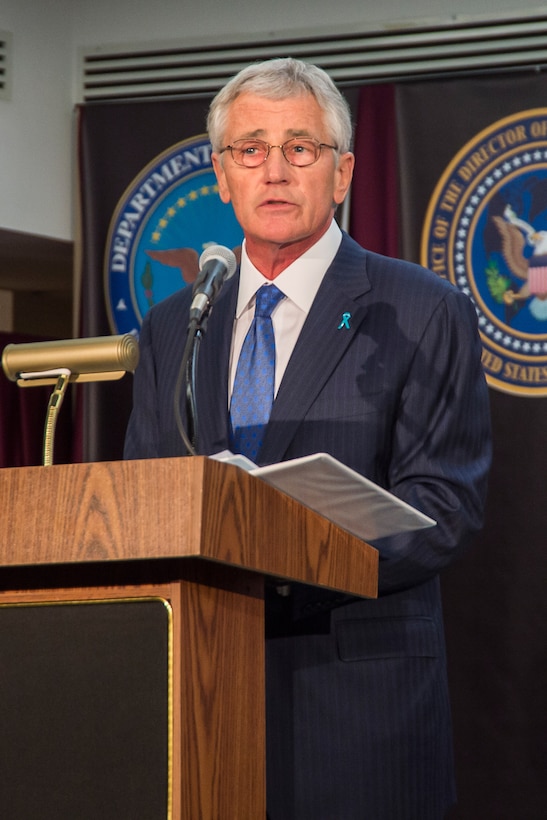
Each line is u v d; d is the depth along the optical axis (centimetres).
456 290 430
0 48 1030
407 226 913
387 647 383
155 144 989
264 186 418
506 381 879
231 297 443
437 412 405
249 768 281
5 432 1215
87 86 1052
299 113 421
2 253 1116
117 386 966
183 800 254
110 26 1052
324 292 421
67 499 254
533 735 841
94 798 260
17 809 266
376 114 934
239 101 427
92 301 984
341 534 314
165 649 259
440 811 384
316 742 372
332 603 370
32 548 255
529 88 905
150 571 263
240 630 282
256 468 272
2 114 1024
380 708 376
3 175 1021
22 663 271
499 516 864
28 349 329
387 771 371
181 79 1034
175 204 983
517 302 885
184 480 245
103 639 265
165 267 977
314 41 1007
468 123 912
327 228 437
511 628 852
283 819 370
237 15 1028
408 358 407
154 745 256
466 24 973
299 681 377
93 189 995
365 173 928
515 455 868
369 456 396
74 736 264
